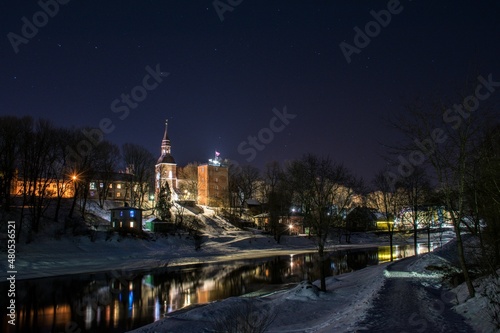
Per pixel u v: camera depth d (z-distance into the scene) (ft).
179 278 159.53
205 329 72.18
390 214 211.82
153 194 413.39
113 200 360.48
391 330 50.90
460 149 62.75
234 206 394.32
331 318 68.74
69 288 135.44
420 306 66.18
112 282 148.36
